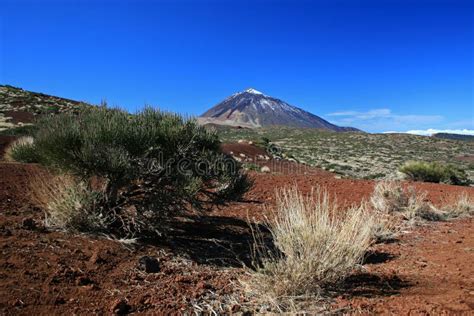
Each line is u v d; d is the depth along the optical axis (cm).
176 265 453
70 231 517
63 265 403
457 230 716
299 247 395
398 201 856
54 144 533
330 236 394
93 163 532
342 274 388
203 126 654
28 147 1110
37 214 591
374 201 888
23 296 329
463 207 891
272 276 374
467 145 8675
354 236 407
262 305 344
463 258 511
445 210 872
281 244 415
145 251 488
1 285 342
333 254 379
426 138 9450
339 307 342
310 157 5656
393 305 346
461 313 323
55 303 327
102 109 627
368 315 327
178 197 574
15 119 3322
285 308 340
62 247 457
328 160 5362
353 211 482
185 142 596
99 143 541
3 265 383
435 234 685
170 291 370
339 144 8150
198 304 346
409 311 329
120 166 530
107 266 420
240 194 646
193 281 402
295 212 447
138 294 360
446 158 6631
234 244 577
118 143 551
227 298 361
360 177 2998
